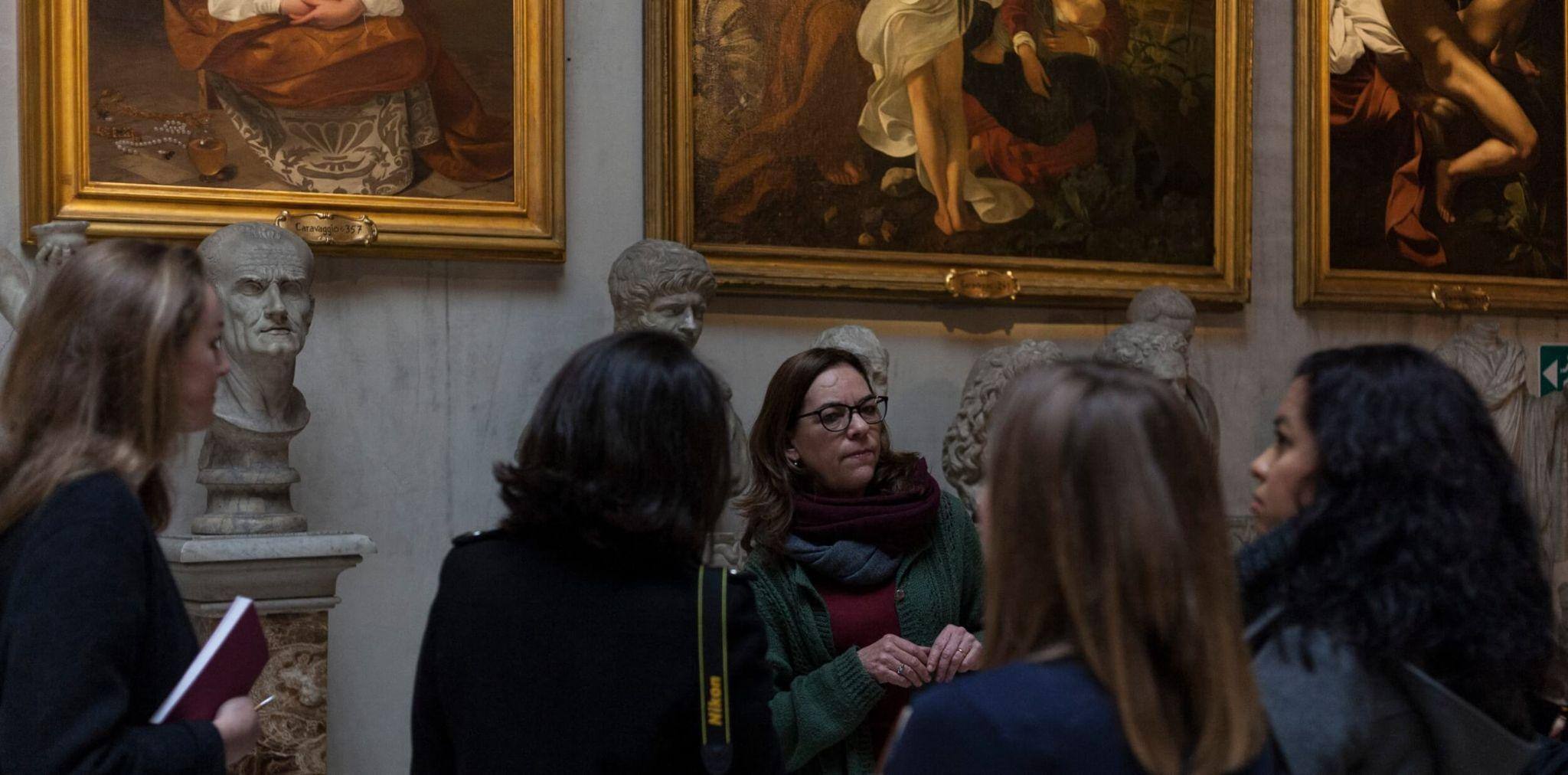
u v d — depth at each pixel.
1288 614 1.96
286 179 5.39
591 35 5.93
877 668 3.43
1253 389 7.04
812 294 6.09
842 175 6.21
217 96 5.31
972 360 6.48
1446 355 6.78
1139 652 1.62
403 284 5.61
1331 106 7.12
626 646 2.21
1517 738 1.92
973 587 3.86
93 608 2.07
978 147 6.45
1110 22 6.71
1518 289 7.44
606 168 5.94
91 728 2.02
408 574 5.58
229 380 4.73
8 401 2.27
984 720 1.62
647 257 5.25
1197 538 1.66
